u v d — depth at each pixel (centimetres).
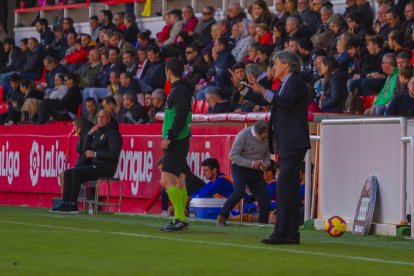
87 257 1667
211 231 2283
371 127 2267
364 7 3472
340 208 2366
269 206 2589
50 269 1491
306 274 1456
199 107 3484
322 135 2408
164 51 4009
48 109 3988
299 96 1867
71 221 2591
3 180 3809
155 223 2559
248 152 2547
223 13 4303
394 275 1449
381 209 2241
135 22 4350
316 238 2133
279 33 3525
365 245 1942
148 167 3170
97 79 4159
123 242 1948
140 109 3519
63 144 3481
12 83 4300
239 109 3212
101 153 3059
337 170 2370
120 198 3139
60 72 4338
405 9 3284
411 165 2166
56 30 4703
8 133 3772
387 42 3234
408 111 2830
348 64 3244
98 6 4947
